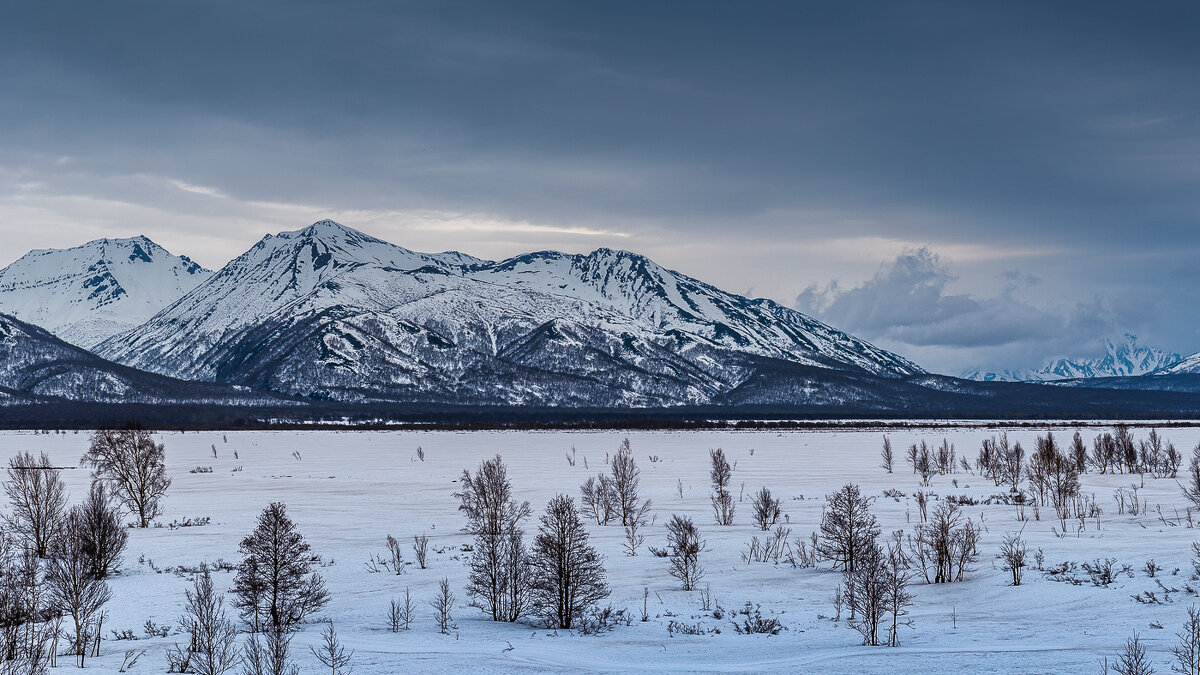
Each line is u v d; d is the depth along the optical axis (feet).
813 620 125.59
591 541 194.39
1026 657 99.14
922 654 102.42
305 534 206.49
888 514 223.51
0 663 102.17
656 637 117.50
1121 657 96.12
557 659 104.27
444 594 136.77
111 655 108.17
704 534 199.31
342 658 104.32
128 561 175.11
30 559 141.18
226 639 107.34
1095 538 176.35
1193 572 137.69
